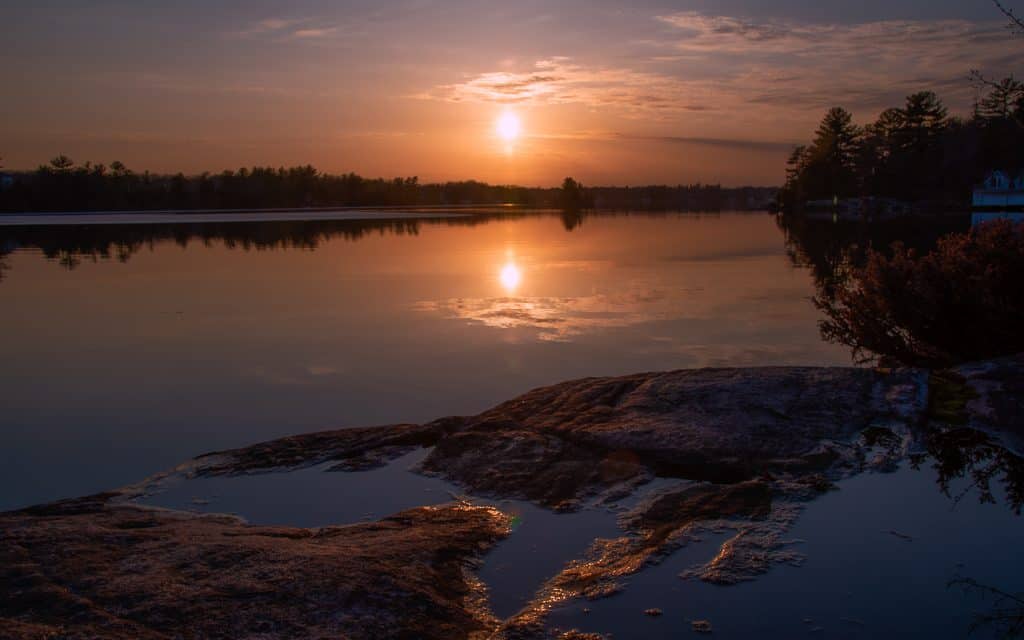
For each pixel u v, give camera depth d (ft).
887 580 10.46
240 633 8.66
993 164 200.44
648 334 33.47
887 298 25.04
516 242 97.19
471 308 41.16
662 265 65.05
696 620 9.50
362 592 9.68
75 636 8.46
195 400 23.36
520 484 14.39
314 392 24.21
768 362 27.71
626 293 46.96
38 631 8.57
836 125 262.88
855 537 11.83
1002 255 23.53
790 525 12.28
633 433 16.61
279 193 310.04
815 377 20.21
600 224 158.10
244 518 13.37
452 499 14.06
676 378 20.58
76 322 37.86
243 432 20.16
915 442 16.11
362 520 13.24
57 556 10.71
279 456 16.55
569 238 106.11
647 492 13.92
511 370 26.86
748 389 19.29
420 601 9.66
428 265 65.67
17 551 10.91
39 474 17.11
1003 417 16.92
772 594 10.13
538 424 17.65
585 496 13.78
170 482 15.26
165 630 8.68
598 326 35.53
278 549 10.95
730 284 51.47
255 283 53.57
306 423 20.92
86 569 10.25
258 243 96.99
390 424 20.06
